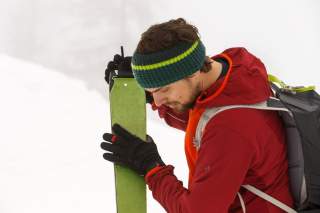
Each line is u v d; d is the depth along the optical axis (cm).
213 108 303
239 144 291
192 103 319
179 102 311
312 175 312
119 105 376
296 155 319
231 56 326
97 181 709
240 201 324
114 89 382
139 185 363
